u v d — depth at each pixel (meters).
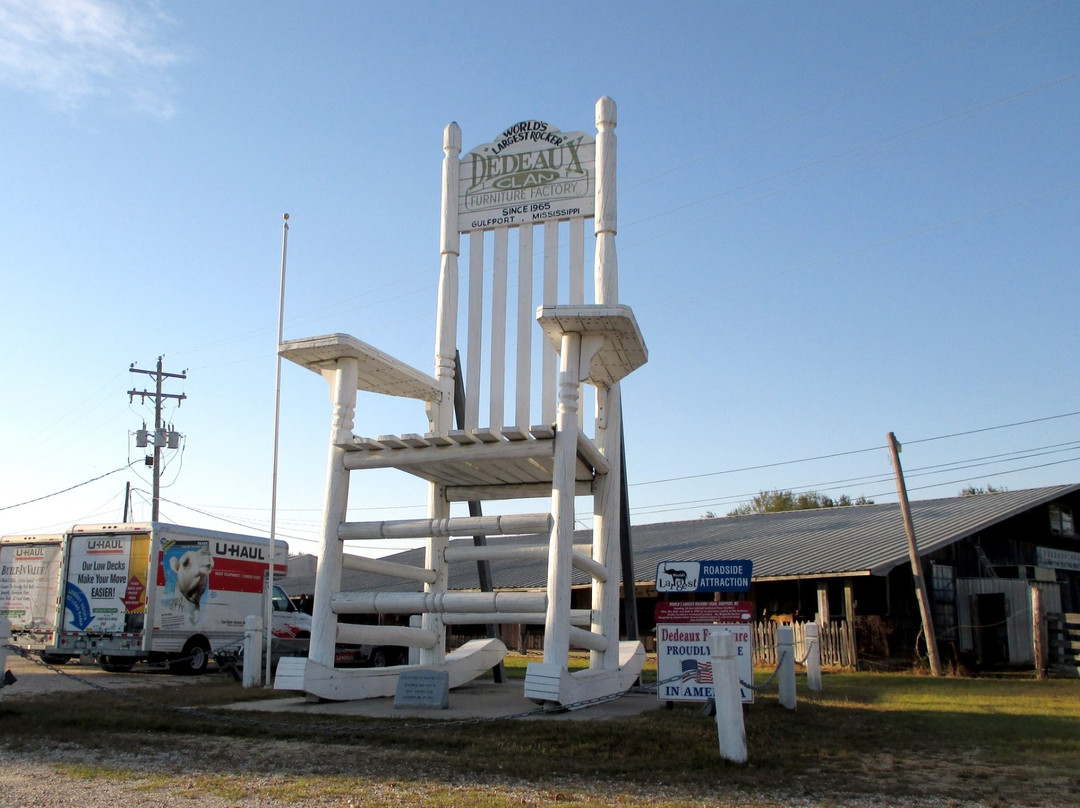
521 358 11.77
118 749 7.60
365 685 10.80
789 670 10.18
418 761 6.89
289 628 19.61
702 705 10.36
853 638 20.03
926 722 9.32
